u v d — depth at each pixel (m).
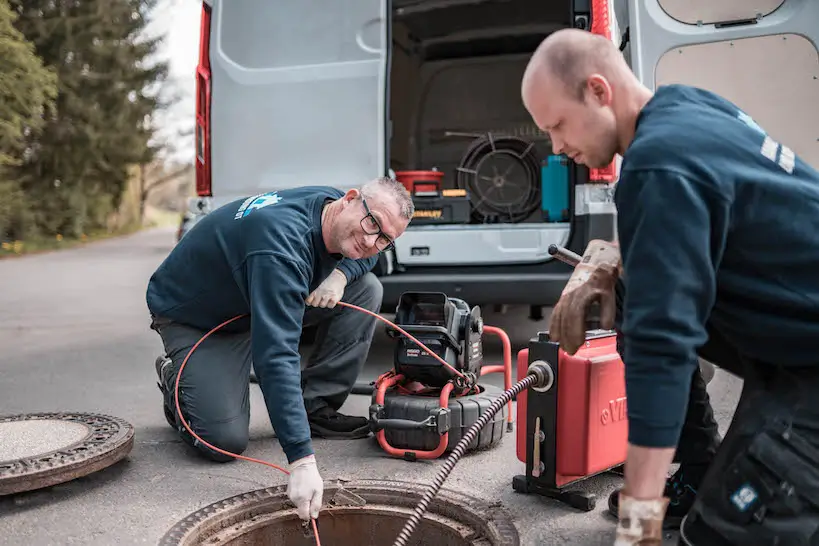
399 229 2.77
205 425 3.09
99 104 22.39
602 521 2.50
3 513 2.59
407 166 6.80
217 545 2.44
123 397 4.22
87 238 24.22
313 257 2.78
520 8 6.29
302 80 4.74
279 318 2.53
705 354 2.07
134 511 2.61
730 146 1.60
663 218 1.52
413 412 3.10
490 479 2.88
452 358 3.15
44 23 20.22
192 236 3.17
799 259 1.63
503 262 4.64
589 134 1.75
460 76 6.75
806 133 4.18
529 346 2.62
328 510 2.65
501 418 3.25
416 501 2.66
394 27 6.36
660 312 1.52
